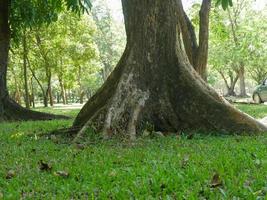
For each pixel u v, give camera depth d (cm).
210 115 886
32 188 452
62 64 4128
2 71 1631
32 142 833
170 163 539
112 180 468
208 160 544
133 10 923
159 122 902
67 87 5125
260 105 2167
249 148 639
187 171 479
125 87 895
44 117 1634
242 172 475
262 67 5428
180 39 962
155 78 915
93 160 586
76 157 615
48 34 3331
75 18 3341
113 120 859
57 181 477
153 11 913
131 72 906
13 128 1182
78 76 4997
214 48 4725
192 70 945
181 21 1227
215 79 6288
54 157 632
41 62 3788
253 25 3084
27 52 3262
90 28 3728
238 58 4262
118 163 566
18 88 4859
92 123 865
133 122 859
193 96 905
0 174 530
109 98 933
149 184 436
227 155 577
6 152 703
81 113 955
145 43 914
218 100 907
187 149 656
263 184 419
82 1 1451
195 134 841
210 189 405
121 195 395
